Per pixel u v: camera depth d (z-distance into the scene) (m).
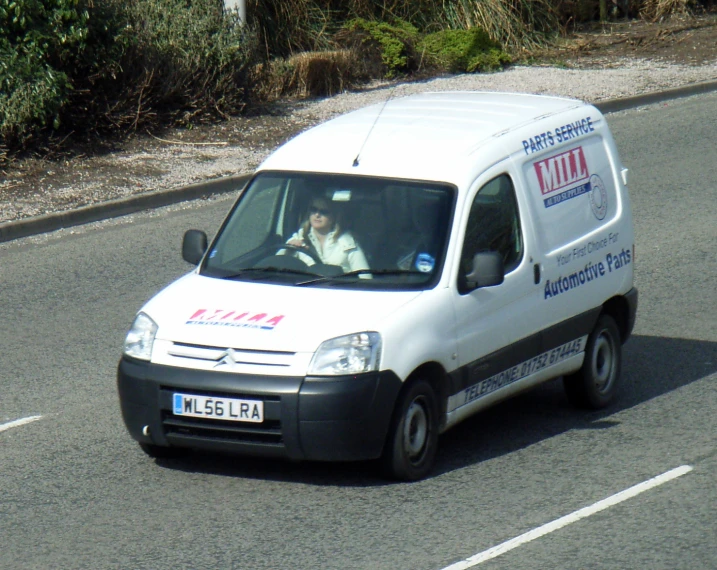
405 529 23.08
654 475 26.03
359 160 27.95
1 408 31.77
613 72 90.12
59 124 64.38
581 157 30.97
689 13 112.38
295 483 25.61
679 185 59.56
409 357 24.67
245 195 28.77
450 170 27.23
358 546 22.28
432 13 97.62
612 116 78.62
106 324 39.84
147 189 59.16
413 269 26.11
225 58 73.56
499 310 27.25
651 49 99.75
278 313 25.03
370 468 26.38
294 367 24.00
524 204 28.44
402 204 26.94
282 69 80.19
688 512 23.81
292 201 27.81
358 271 26.23
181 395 24.48
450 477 25.97
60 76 62.91
